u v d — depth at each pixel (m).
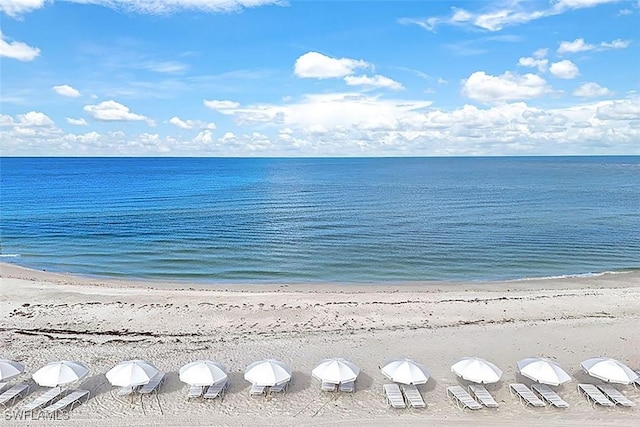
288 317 24.38
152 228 51.97
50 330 22.42
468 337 21.97
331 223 55.78
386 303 26.59
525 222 56.09
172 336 21.83
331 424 15.32
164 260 38.47
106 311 25.03
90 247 42.88
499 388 17.56
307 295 28.64
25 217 58.78
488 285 32.19
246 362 19.25
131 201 76.50
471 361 16.77
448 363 19.45
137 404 16.16
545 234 48.97
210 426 15.06
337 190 98.19
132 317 24.20
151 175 148.25
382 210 66.81
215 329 22.73
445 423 15.43
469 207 69.88
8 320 23.69
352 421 15.49
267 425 15.17
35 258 39.03
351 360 19.58
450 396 17.00
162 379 17.64
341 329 22.86
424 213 63.78
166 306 25.91
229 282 32.91
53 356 19.52
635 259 39.31
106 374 16.39
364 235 48.59
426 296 28.69
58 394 16.28
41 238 46.56
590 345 21.20
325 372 16.33
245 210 66.44
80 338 21.45
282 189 100.38
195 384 15.67
